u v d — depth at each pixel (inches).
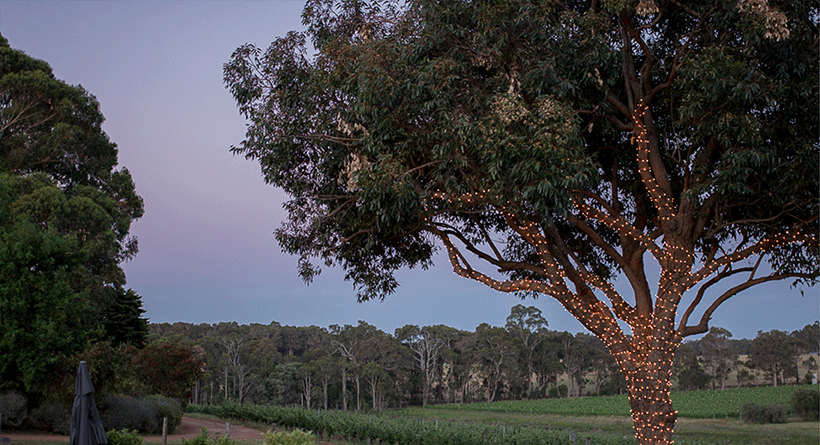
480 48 421.1
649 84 470.6
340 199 525.0
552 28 425.1
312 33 516.4
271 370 3408.0
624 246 519.5
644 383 462.0
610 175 541.6
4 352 757.3
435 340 3939.5
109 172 1517.0
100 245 1253.1
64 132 1328.7
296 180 531.5
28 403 789.9
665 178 463.8
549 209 403.9
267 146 498.6
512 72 421.4
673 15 459.2
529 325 4156.0
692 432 1366.9
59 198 1190.3
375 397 3376.0
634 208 548.4
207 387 3228.3
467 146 410.9
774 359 3791.8
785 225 476.4
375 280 601.6
